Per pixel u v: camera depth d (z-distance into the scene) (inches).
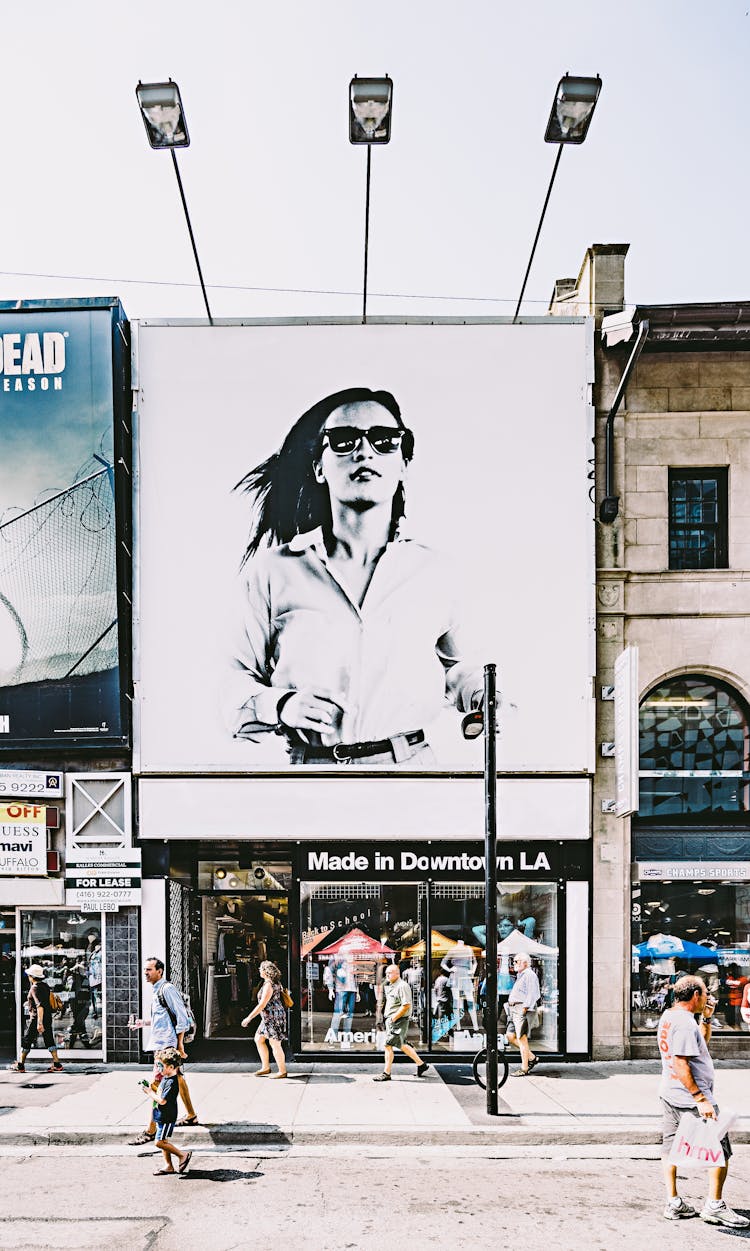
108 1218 327.0
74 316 577.6
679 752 587.8
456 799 565.3
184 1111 449.1
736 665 579.8
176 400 585.0
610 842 565.3
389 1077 512.7
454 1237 308.7
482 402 582.6
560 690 570.3
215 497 582.6
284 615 576.4
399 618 575.2
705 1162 319.0
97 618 570.3
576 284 744.3
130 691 577.3
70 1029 568.7
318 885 569.3
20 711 569.9
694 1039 321.4
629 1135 419.2
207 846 600.4
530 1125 426.3
